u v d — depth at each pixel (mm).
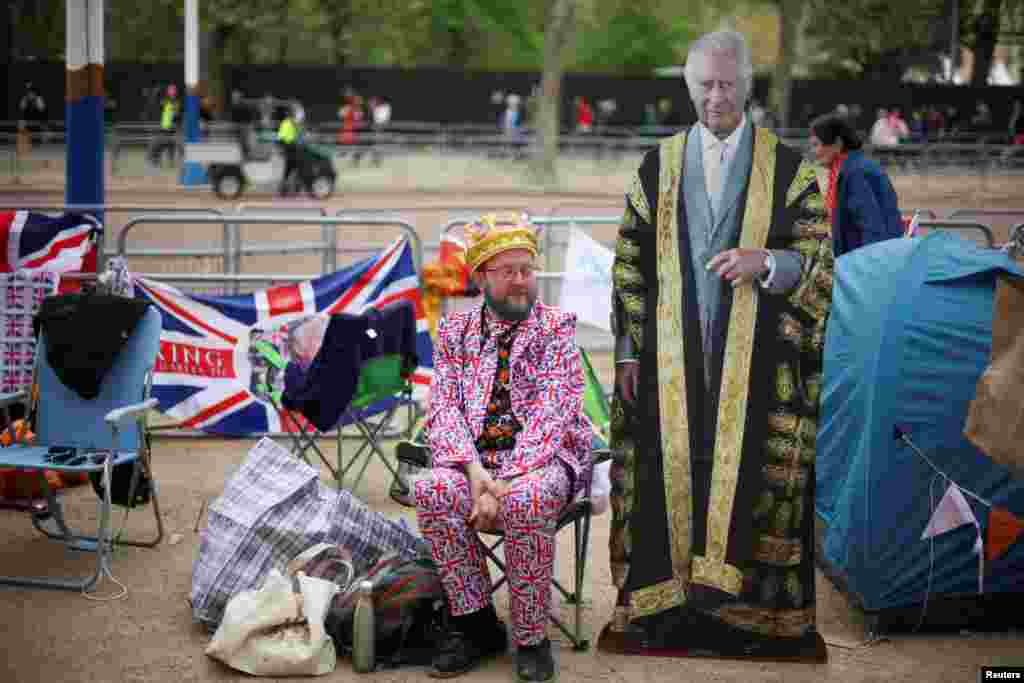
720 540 4504
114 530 5883
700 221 4457
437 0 47156
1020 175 26609
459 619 4379
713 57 4371
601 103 37719
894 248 5203
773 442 4477
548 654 4316
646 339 4520
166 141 27547
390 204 21500
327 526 4812
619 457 4551
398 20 44156
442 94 41750
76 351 5340
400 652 4414
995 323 4285
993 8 31188
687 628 4531
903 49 41750
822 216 4418
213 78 38812
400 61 48188
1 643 4500
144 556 5527
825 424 5301
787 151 4426
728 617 4512
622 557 4559
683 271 4480
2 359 6223
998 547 4730
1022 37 31406
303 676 4270
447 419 4414
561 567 5551
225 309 7496
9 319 6215
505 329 4477
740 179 4430
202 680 4211
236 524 4738
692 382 4488
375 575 4551
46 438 5535
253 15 38344
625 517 4551
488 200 22938
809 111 39125
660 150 4508
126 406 5434
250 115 34688
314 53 49000
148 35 44375
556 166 30141
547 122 27453
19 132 26484
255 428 7660
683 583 4527
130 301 5480
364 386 6098
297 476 4961
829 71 45906
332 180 22625
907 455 4691
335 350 5762
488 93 41938
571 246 8375
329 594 4445
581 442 4512
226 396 7570
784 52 32500
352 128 30516
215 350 7535
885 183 6652
